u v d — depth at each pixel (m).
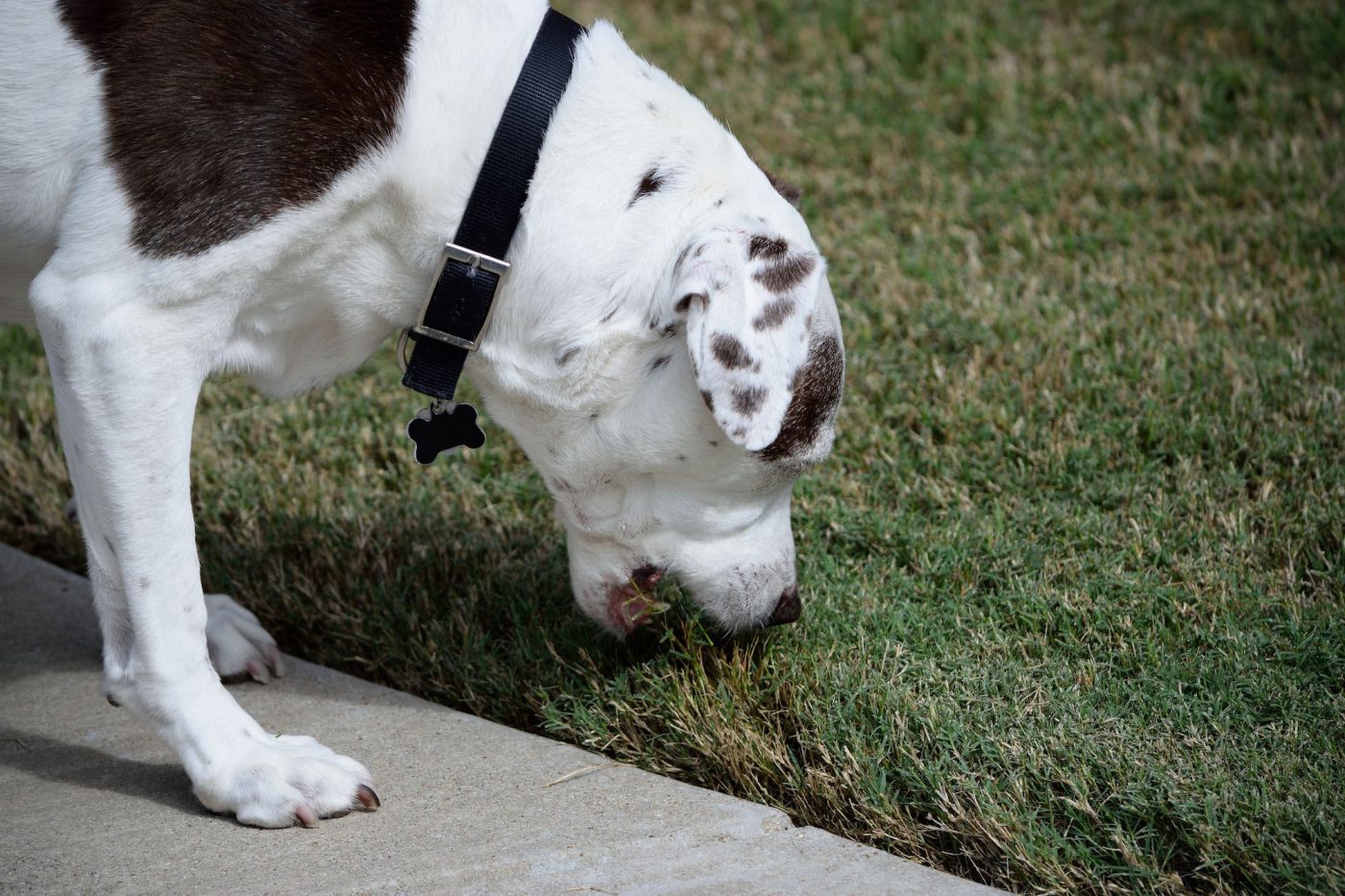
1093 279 2.25
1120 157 2.58
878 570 1.88
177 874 1.60
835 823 1.68
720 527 1.73
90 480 1.63
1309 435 1.97
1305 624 1.77
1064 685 1.74
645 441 1.69
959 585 1.86
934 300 2.22
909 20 3.13
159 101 1.60
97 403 1.62
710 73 3.01
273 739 1.68
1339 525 1.87
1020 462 1.99
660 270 1.66
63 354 1.62
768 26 3.24
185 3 1.61
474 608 1.88
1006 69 2.90
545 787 1.69
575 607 1.88
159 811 1.67
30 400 2.20
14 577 1.98
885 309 2.22
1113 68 2.86
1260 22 2.95
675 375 1.67
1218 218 2.34
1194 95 2.72
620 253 1.66
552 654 1.82
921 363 2.14
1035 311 2.19
